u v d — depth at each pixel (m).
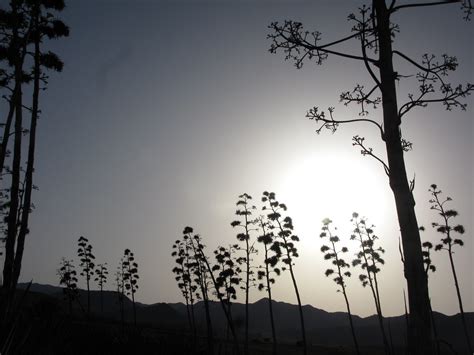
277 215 40.28
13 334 4.66
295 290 39.78
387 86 6.22
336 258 41.28
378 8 6.48
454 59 6.59
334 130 7.30
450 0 6.37
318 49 7.03
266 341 77.69
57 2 21.53
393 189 5.90
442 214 36.34
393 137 6.02
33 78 21.31
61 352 5.28
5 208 20.03
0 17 20.97
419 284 5.30
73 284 51.69
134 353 9.01
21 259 18.36
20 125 20.61
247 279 39.81
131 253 63.56
